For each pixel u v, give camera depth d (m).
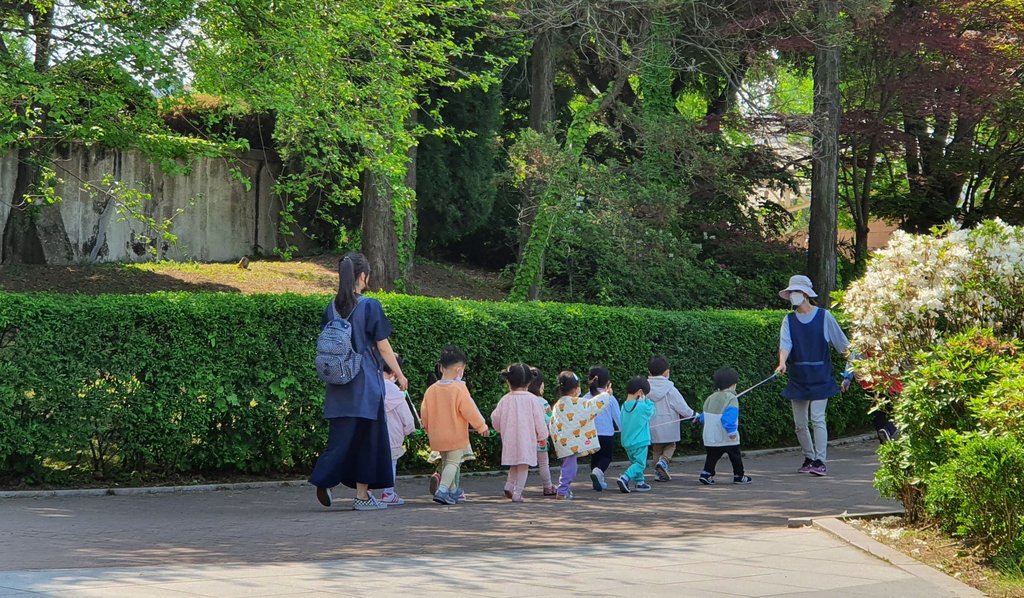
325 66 15.12
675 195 19.58
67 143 21.22
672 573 5.64
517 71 27.41
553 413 10.21
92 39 14.15
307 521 7.90
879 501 9.19
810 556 6.23
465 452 9.51
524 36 22.50
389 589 5.07
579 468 12.93
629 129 23.92
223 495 9.92
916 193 27.03
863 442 15.99
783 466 12.91
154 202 23.70
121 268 21.34
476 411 9.41
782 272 24.27
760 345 14.95
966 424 6.76
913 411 7.03
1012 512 6.04
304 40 14.51
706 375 14.38
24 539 6.85
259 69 15.22
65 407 9.87
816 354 11.80
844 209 31.16
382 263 21.73
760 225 25.86
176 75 13.93
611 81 24.09
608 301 21.20
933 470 6.80
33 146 17.91
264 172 25.47
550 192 19.66
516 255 27.05
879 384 8.11
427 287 23.59
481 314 12.27
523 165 19.66
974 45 23.47
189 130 23.12
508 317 12.55
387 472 8.58
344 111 15.34
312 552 6.39
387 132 15.77
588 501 9.65
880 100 24.27
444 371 9.59
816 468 11.84
